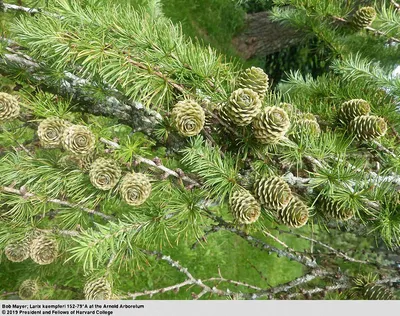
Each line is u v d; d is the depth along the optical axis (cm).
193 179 60
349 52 96
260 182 57
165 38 58
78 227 65
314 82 82
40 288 76
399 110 74
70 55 56
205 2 170
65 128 57
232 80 60
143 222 59
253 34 179
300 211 57
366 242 119
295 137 61
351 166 60
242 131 59
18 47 59
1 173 60
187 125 56
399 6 85
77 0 62
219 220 66
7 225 65
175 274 120
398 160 63
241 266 150
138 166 60
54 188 60
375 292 70
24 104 57
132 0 99
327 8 87
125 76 58
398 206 61
